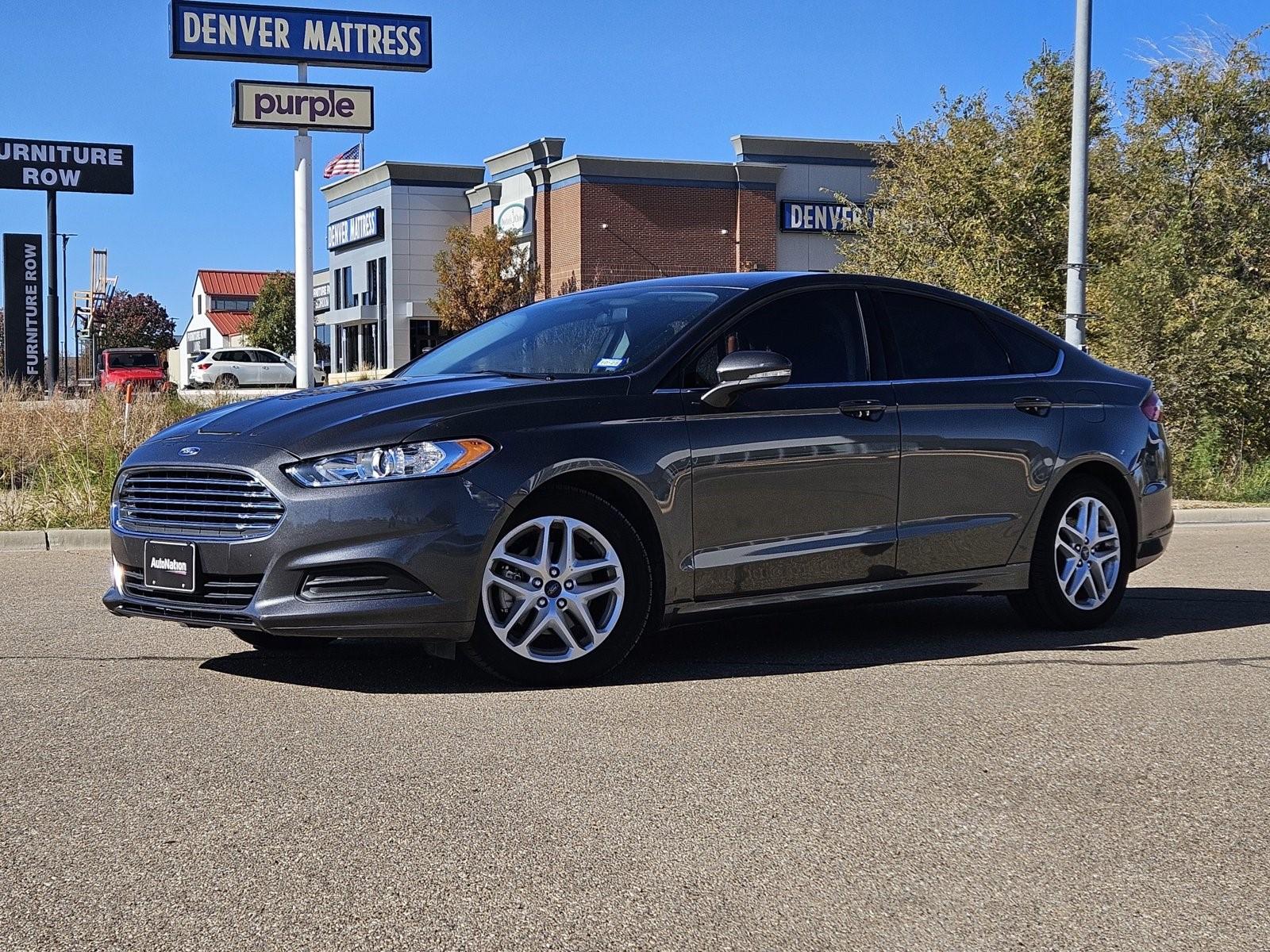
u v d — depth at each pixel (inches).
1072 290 546.6
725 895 120.3
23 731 174.6
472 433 192.4
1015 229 725.3
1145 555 264.4
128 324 4065.0
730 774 156.1
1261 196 729.6
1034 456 246.2
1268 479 578.9
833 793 149.5
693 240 2009.1
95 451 523.2
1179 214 713.6
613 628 202.2
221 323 4190.5
